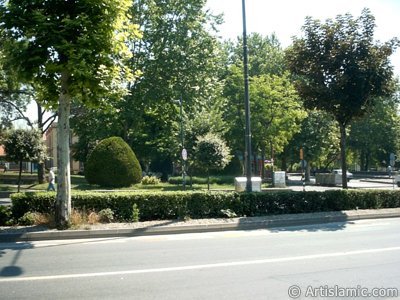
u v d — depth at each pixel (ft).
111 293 18.72
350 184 129.49
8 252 28.94
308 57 55.57
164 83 106.93
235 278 21.20
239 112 121.60
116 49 37.50
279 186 102.99
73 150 165.37
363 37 52.90
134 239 34.45
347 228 40.01
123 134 123.24
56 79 37.73
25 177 127.34
